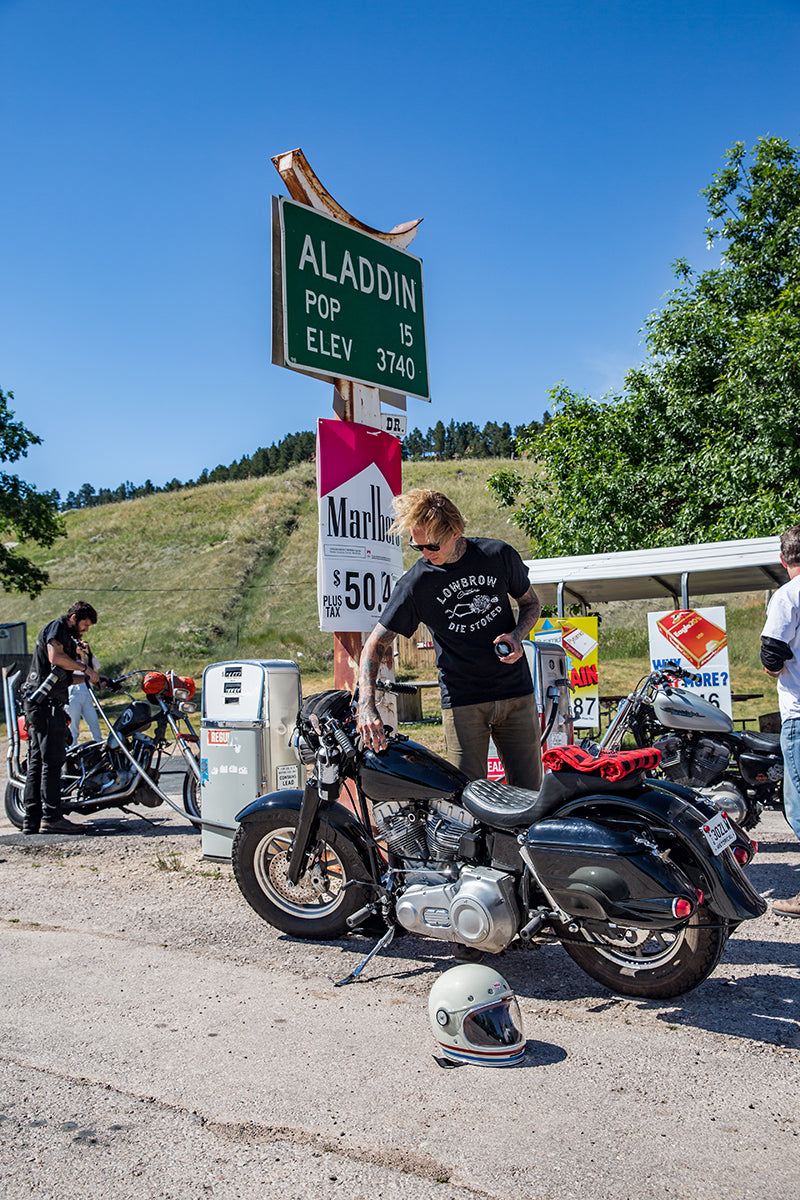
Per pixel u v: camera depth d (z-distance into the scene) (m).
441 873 3.77
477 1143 2.59
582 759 3.44
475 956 3.96
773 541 8.01
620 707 5.59
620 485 15.69
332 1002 3.69
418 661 17.89
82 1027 3.48
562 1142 2.59
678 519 15.16
